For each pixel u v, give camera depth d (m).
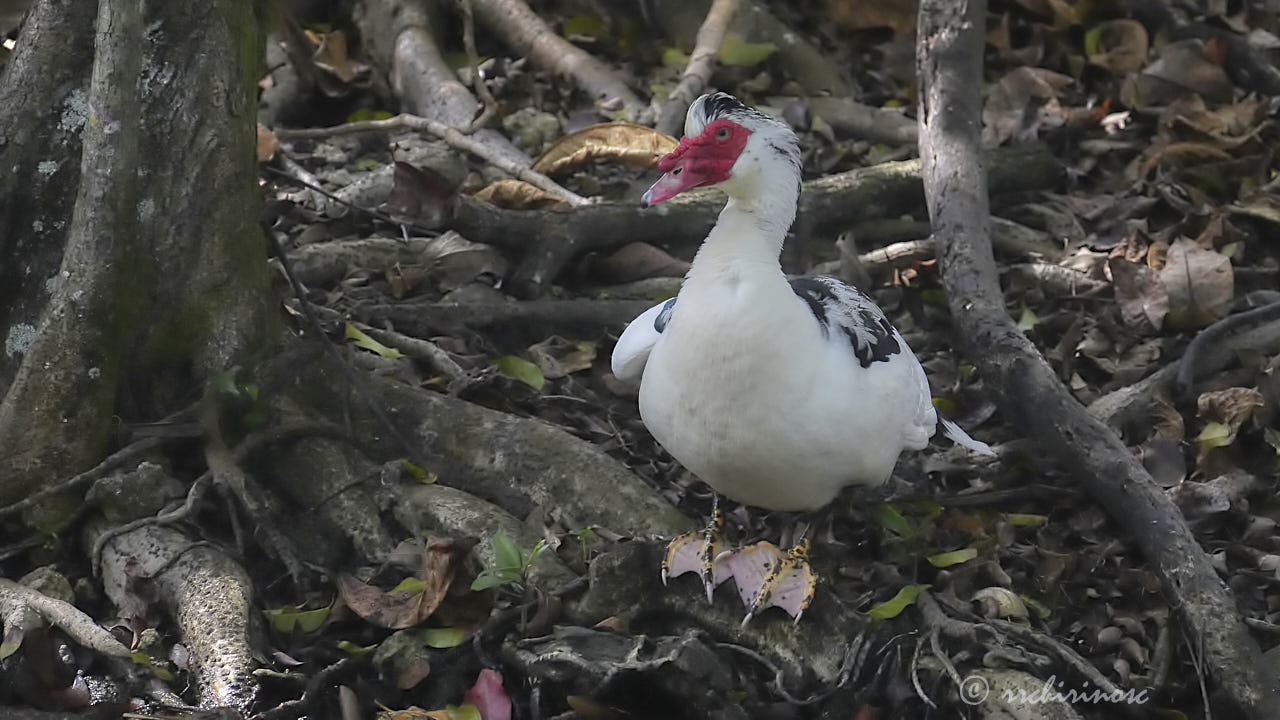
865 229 10.86
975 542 7.77
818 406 6.32
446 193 10.09
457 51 12.89
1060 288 10.22
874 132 12.15
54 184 7.51
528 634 6.66
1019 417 8.45
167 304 7.42
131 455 7.21
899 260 10.30
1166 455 8.52
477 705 6.34
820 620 6.66
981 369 8.80
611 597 6.82
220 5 7.26
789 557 6.87
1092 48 13.30
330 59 12.23
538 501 7.55
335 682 6.37
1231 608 6.90
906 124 12.12
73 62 7.45
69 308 6.93
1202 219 10.57
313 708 6.21
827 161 11.76
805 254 10.43
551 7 13.48
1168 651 7.04
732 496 6.95
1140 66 13.03
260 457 7.54
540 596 6.71
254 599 6.81
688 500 8.01
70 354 6.96
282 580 7.11
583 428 8.55
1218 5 13.63
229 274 7.52
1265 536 8.02
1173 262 9.90
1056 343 9.79
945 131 10.25
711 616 6.84
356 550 7.30
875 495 8.00
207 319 7.49
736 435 6.36
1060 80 12.62
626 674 6.21
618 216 9.98
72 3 7.38
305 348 7.79
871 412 6.56
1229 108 12.10
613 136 10.67
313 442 7.59
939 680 6.48
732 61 12.60
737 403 6.26
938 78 10.45
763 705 6.40
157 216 7.34
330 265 9.55
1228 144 11.49
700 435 6.47
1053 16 13.55
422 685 6.55
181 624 6.58
